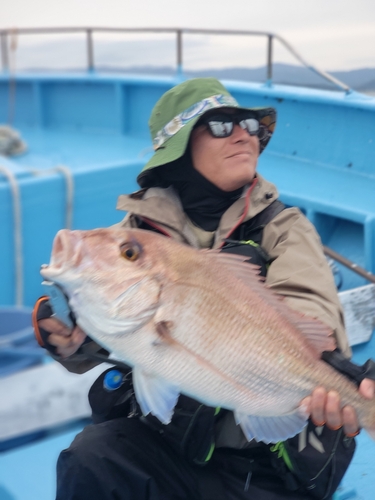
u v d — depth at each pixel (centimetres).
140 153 581
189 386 150
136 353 147
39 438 295
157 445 183
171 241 152
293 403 158
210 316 149
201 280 149
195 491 181
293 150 469
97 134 672
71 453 176
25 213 446
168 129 209
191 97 207
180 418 177
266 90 470
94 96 680
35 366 321
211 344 149
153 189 210
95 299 145
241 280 155
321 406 156
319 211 372
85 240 146
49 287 162
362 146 422
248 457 186
